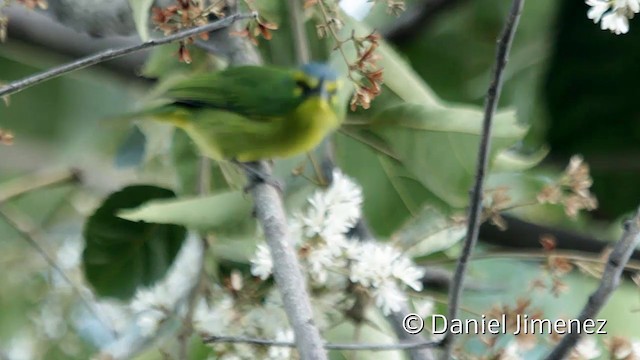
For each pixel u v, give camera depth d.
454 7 10.77
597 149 10.82
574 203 7.42
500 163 7.91
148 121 8.91
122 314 8.59
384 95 8.15
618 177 10.96
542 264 7.62
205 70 8.34
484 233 10.27
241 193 7.24
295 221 7.05
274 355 6.95
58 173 10.05
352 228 7.86
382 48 8.15
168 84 8.26
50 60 9.83
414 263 7.90
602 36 10.46
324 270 6.98
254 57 8.16
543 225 10.27
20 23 9.58
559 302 9.98
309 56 8.53
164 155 9.03
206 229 7.13
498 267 10.20
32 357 9.10
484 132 5.54
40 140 10.84
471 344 7.49
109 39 9.74
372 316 7.68
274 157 7.93
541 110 10.88
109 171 10.52
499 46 5.39
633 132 10.66
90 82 10.73
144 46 5.86
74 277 9.20
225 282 7.24
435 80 11.16
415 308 7.86
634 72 10.48
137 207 7.87
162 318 7.44
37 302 9.23
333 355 7.33
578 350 6.59
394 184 8.72
